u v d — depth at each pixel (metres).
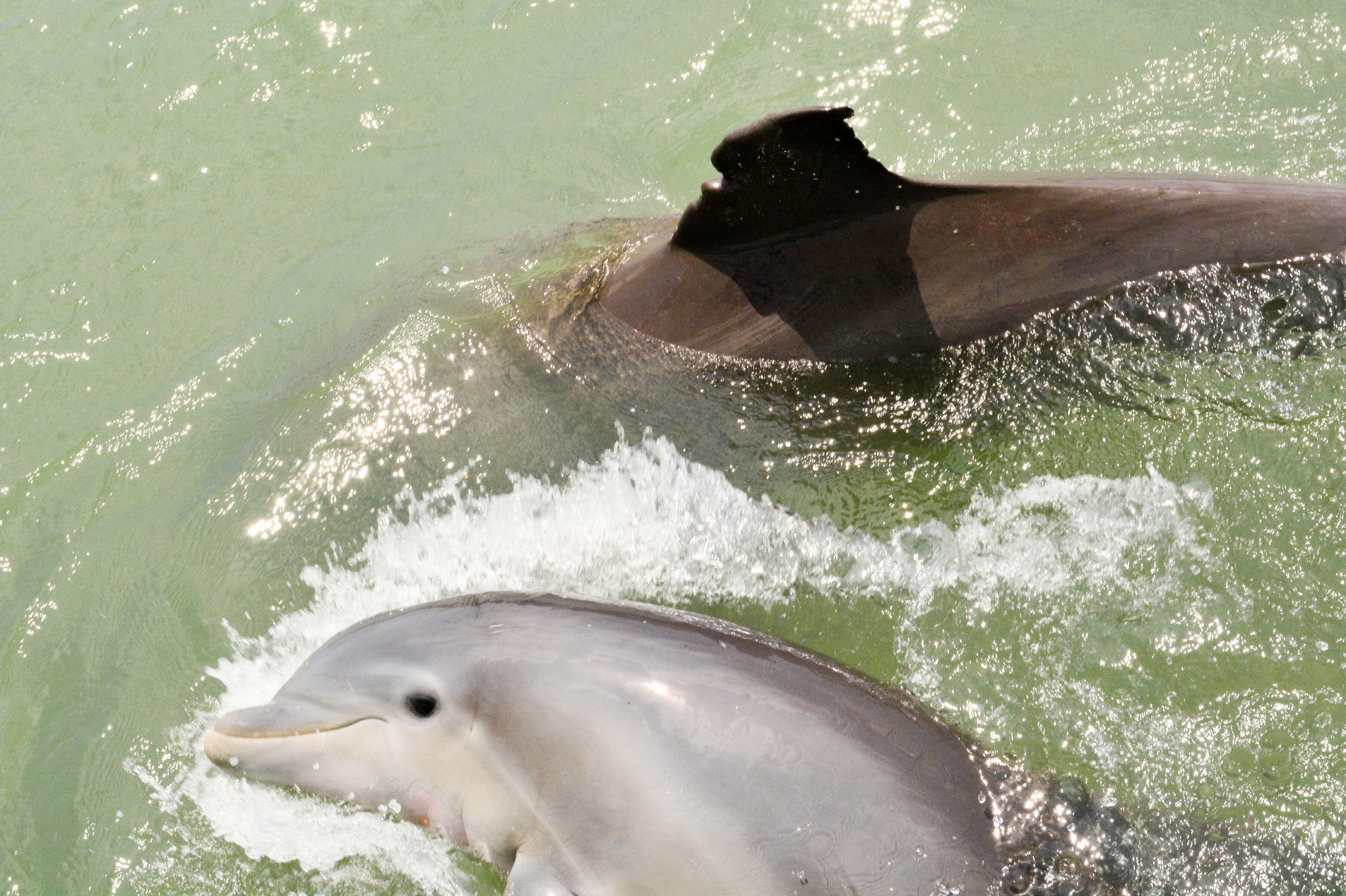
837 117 5.41
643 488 5.93
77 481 7.15
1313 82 8.12
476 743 4.32
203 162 9.91
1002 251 5.77
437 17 10.91
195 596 6.16
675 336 6.18
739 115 9.03
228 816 5.01
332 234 8.90
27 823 5.25
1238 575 5.04
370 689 4.55
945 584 5.31
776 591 5.49
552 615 4.52
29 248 9.38
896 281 5.82
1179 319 5.61
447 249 8.39
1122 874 3.95
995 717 4.70
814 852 3.76
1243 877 3.96
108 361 8.16
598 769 4.04
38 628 6.23
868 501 5.66
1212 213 5.76
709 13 10.10
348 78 10.45
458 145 9.53
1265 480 5.28
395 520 6.19
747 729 3.97
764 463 5.85
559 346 6.53
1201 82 8.36
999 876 3.79
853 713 4.11
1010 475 5.57
